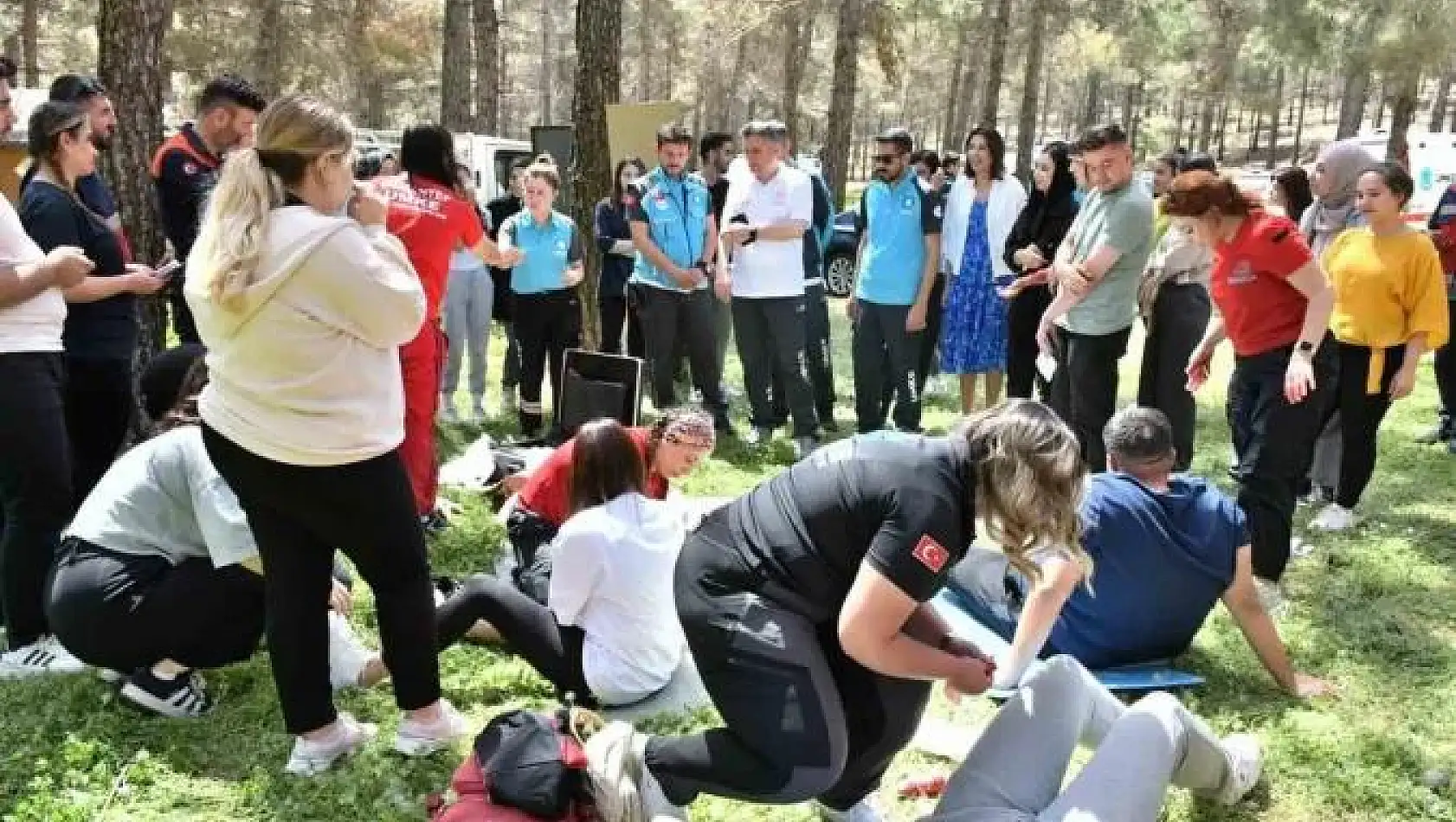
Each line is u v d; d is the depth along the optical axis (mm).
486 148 12141
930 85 37344
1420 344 4746
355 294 2570
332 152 2609
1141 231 4562
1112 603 3457
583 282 6566
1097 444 4816
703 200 6500
